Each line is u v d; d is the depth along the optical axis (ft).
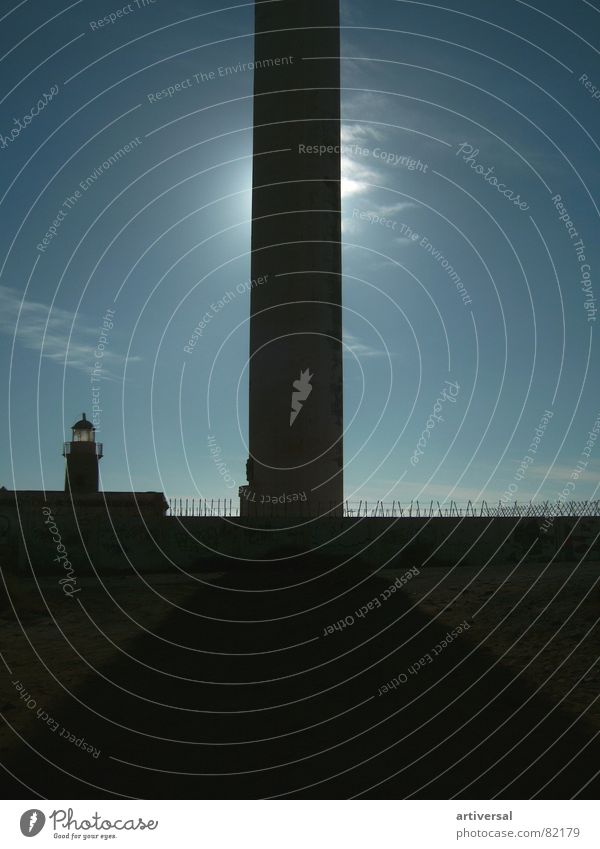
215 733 28.40
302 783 23.97
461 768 24.39
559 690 30.22
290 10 84.02
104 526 78.02
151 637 45.44
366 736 27.40
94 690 34.04
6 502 77.30
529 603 44.62
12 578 65.31
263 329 80.89
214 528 79.00
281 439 79.10
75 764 25.72
